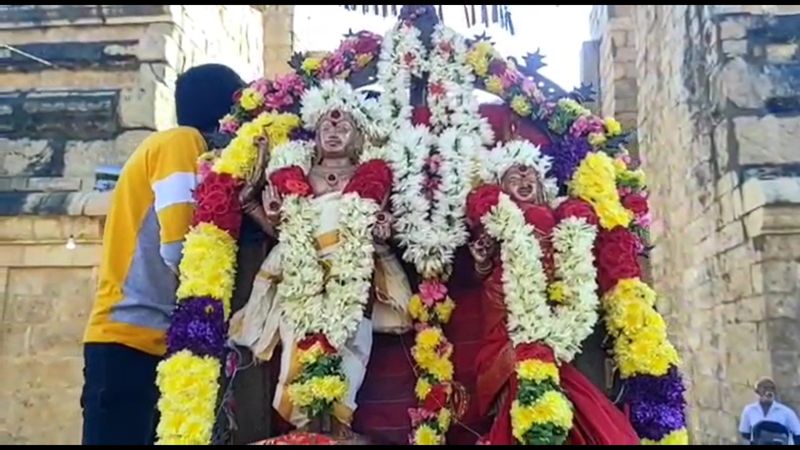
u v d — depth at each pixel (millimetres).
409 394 2742
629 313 2604
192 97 3262
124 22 8398
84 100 8203
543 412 2270
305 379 2414
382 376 2762
